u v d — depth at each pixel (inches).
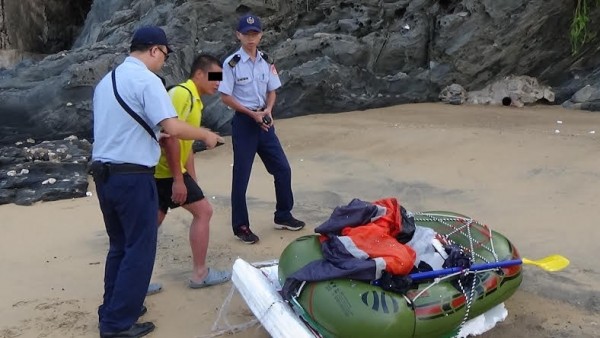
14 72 455.5
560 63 483.5
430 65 477.7
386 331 130.8
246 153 212.2
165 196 175.5
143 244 150.3
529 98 466.0
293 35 481.4
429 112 438.6
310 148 354.6
